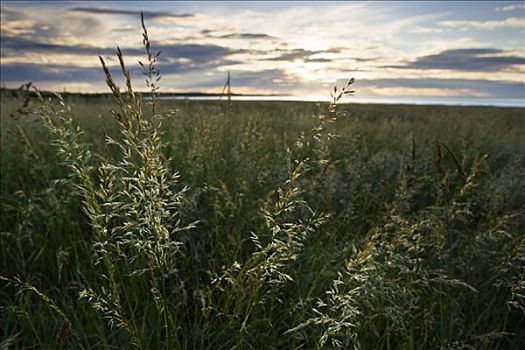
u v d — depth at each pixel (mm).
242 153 4594
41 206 3623
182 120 5605
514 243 2830
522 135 7930
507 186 3945
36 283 2814
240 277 2010
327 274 2527
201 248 3002
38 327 2379
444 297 2609
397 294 2283
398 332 2328
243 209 3457
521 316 2695
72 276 2762
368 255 1695
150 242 1716
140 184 1662
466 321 2605
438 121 10070
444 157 5926
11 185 4086
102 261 2709
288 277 1851
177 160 3988
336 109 2104
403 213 3303
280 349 2375
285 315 2492
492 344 2420
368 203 4062
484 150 6766
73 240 3137
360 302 2281
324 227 3385
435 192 4258
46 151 4805
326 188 3684
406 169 3934
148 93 1709
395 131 8109
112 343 2252
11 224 3475
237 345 1989
